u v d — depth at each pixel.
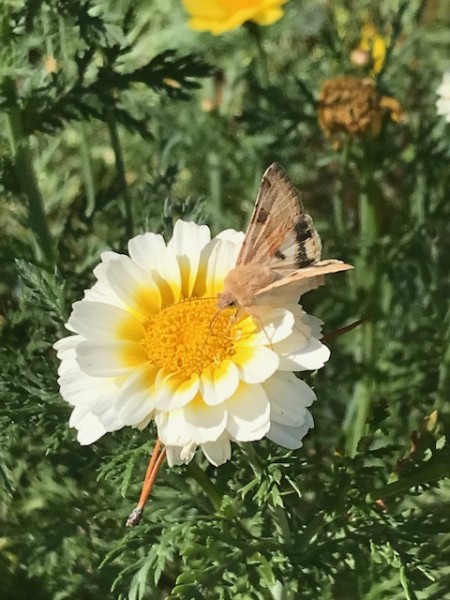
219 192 0.25
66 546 0.18
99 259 0.20
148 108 0.27
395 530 0.15
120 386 0.12
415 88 0.26
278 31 0.28
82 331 0.13
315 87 0.25
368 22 0.26
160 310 0.13
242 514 0.16
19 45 0.17
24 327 0.19
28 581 0.18
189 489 0.16
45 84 0.18
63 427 0.15
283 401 0.12
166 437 0.12
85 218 0.20
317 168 0.26
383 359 0.21
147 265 0.14
